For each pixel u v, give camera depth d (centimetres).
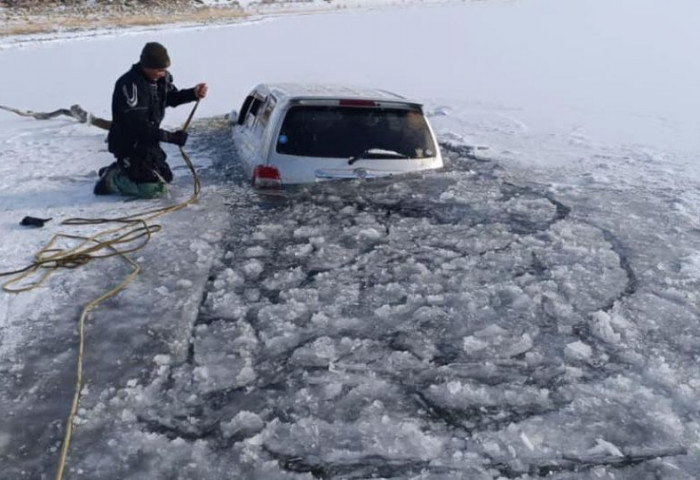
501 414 300
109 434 287
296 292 412
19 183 643
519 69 1552
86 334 365
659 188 632
